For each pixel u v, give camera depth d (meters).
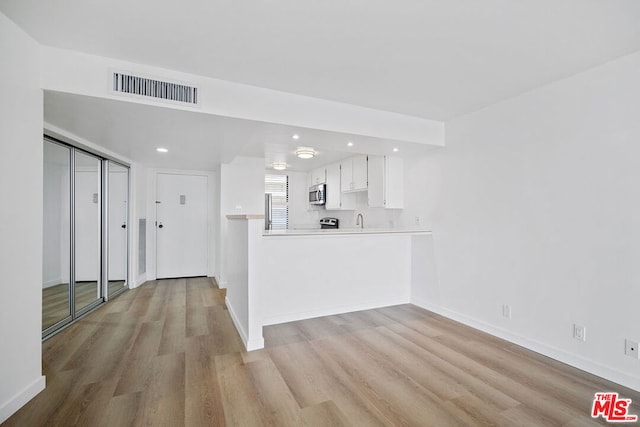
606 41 1.89
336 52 2.05
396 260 4.01
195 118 2.51
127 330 3.05
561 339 2.43
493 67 2.24
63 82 2.00
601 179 2.19
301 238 3.41
